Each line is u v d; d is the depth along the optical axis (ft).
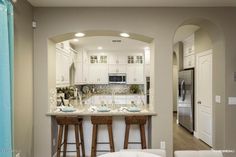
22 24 9.48
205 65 14.85
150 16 11.00
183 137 16.75
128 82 24.62
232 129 10.83
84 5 10.73
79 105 14.56
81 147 11.75
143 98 22.66
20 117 9.22
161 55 10.98
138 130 12.04
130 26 10.99
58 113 10.77
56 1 10.17
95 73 24.62
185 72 18.67
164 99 10.92
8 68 6.90
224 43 10.90
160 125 10.87
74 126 11.55
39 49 10.90
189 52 18.47
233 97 10.86
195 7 10.94
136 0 10.07
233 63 10.89
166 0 10.07
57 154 10.89
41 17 10.91
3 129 6.73
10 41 7.38
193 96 17.15
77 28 10.94
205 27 12.20
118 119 12.08
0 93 6.68
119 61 24.66
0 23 6.64
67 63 16.71
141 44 20.42
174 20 10.98
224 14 10.92
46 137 10.82
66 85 16.37
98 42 19.30
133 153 6.03
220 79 11.36
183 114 19.52
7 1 7.30
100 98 22.48
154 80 10.99
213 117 12.41
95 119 10.80
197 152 6.24
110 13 10.96
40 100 10.87
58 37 11.41
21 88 9.35
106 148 12.07
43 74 10.91
